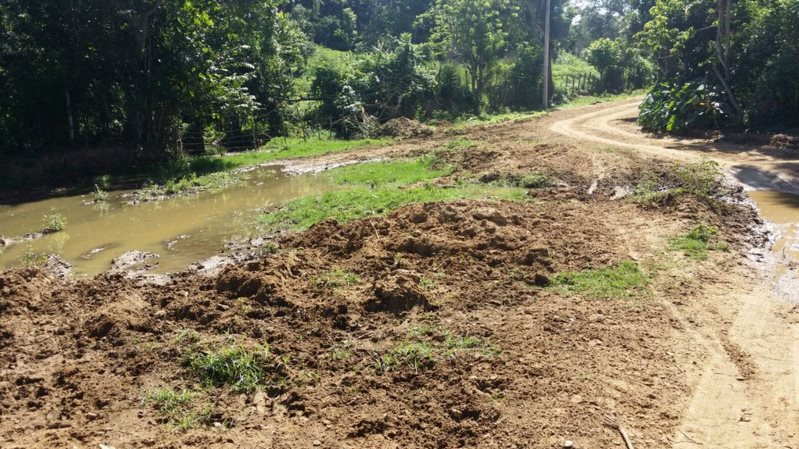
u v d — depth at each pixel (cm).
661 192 1173
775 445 449
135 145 2077
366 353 597
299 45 3228
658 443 451
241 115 2388
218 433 482
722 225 1005
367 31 5316
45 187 1722
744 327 639
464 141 2042
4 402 540
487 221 973
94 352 623
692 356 579
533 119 2958
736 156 1598
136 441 473
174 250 1039
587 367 555
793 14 1967
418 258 859
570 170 1436
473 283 768
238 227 1177
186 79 2095
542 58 4028
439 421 483
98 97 2070
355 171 1719
